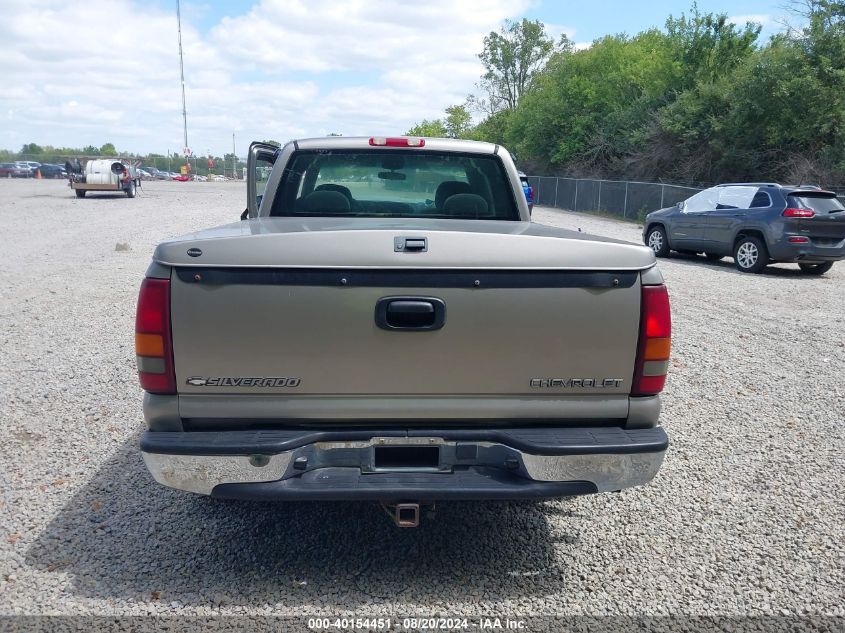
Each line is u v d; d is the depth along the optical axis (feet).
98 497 13.57
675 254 57.36
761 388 21.21
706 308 33.68
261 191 19.54
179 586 10.73
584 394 10.29
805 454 16.33
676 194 91.25
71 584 10.69
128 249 48.88
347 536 12.44
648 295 10.12
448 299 9.82
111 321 27.96
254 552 11.80
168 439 9.70
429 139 16.22
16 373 21.02
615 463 10.00
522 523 13.11
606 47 140.46
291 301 9.69
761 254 46.11
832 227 44.75
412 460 10.12
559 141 143.95
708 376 22.40
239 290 9.64
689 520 13.25
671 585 11.09
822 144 82.38
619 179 124.67
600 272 10.02
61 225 65.67
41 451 15.60
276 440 9.68
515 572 11.41
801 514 13.50
